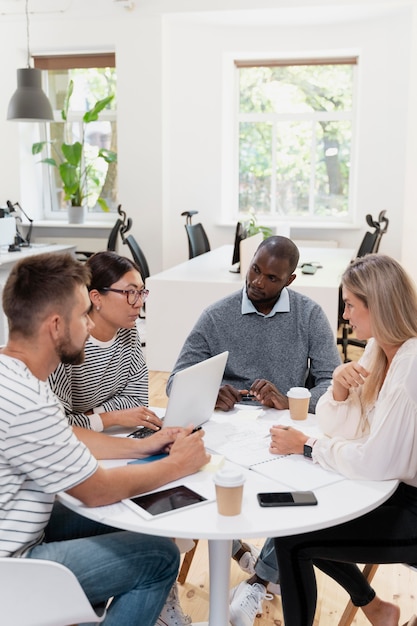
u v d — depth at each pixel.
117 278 2.04
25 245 6.41
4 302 1.53
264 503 1.54
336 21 6.79
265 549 2.11
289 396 2.09
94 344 2.10
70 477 1.49
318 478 1.69
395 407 1.67
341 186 7.35
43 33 6.89
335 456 1.72
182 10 6.54
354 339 5.45
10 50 7.00
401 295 1.78
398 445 1.67
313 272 4.76
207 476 1.69
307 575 1.79
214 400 2.05
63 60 7.18
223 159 7.29
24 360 1.54
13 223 5.95
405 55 6.57
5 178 7.29
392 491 1.65
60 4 6.75
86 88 7.34
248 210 7.62
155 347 4.78
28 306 1.50
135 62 6.76
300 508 1.53
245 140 7.49
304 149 7.38
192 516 1.49
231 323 2.44
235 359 2.44
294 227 7.23
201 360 2.44
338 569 1.90
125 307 2.06
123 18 6.70
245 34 7.01
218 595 1.77
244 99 7.41
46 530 1.87
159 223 7.02
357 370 1.89
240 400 2.23
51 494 1.54
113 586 1.58
